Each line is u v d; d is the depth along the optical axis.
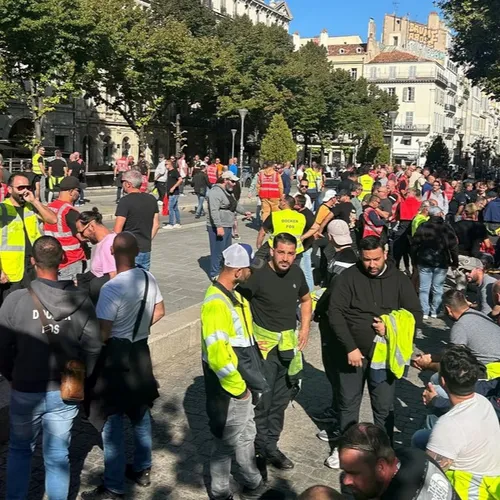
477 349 4.66
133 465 4.51
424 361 4.81
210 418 4.05
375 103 73.88
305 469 4.84
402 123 92.19
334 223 6.42
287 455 5.06
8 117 41.31
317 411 5.99
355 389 4.76
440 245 9.43
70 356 3.75
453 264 9.56
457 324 4.76
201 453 5.02
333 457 4.86
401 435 5.55
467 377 3.35
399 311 4.50
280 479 4.67
